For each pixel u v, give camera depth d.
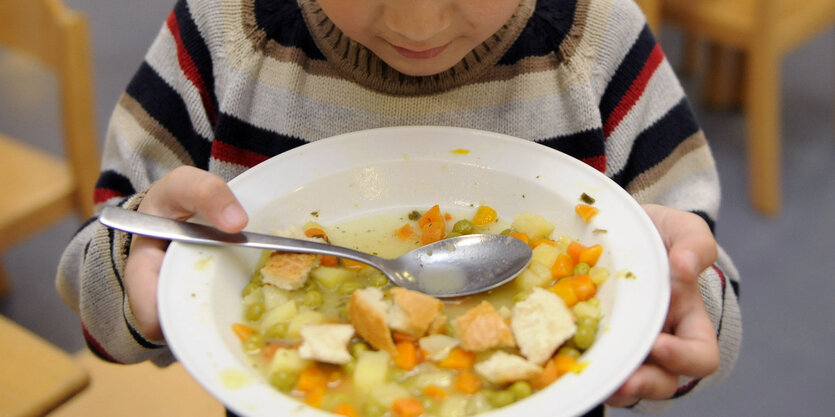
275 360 0.35
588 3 0.50
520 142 0.45
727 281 0.49
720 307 0.47
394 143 0.46
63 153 1.33
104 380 0.67
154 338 0.44
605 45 0.50
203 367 0.33
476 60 0.49
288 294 0.40
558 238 0.42
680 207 0.51
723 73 1.41
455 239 0.42
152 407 0.65
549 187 0.43
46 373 0.50
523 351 0.36
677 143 0.52
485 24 0.41
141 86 0.53
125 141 0.52
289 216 0.44
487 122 0.50
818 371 1.00
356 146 0.46
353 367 0.36
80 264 0.50
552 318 0.36
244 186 0.43
